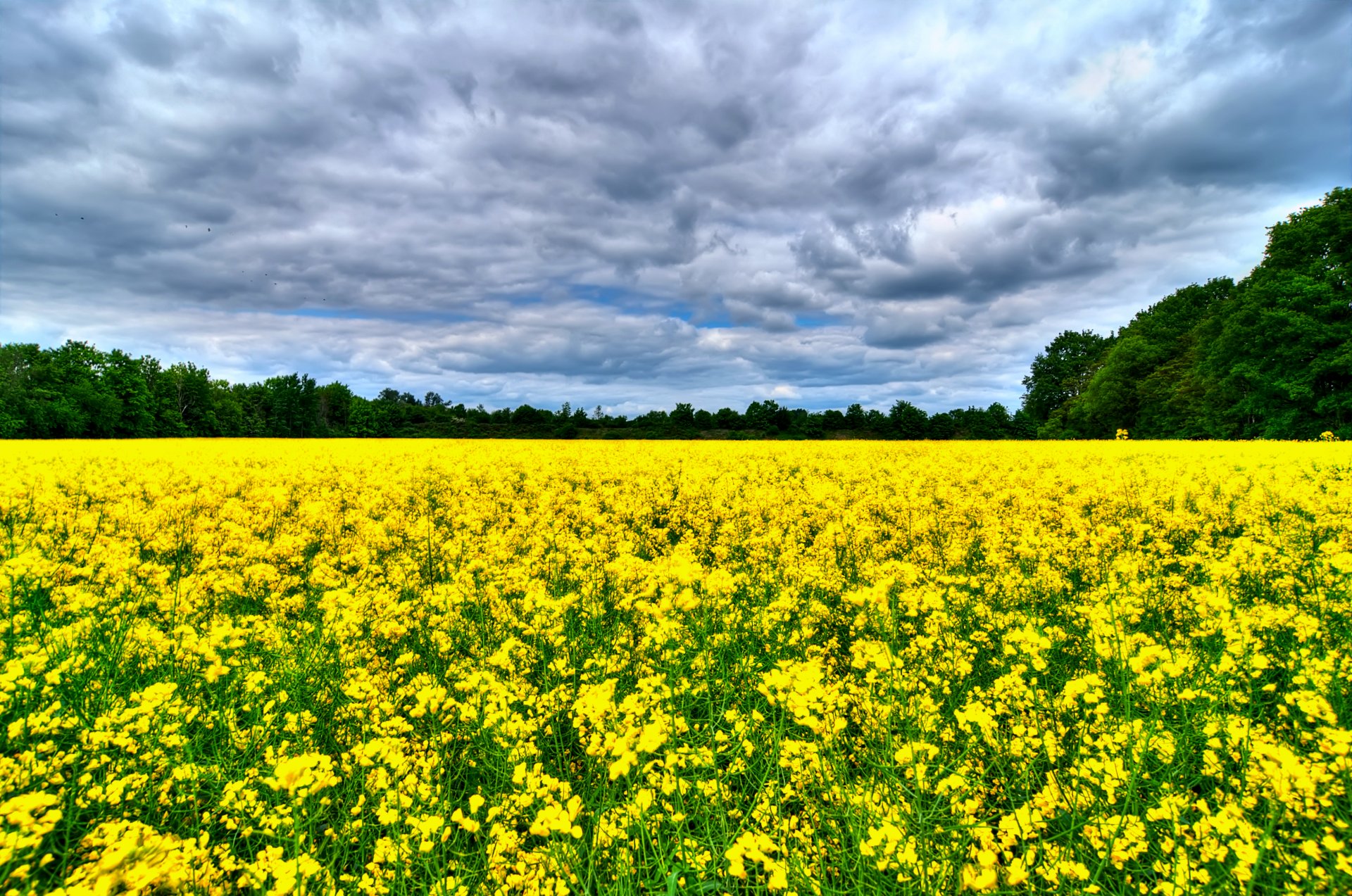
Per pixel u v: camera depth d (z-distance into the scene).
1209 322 48.28
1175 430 54.88
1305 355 39.16
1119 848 2.75
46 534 8.85
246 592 7.29
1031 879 2.76
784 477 17.59
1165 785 3.12
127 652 4.91
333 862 3.00
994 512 11.30
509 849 3.07
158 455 21.66
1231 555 6.45
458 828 3.43
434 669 5.32
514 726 3.79
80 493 12.80
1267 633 4.85
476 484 16.17
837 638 5.93
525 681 5.12
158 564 7.48
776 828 3.09
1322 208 40.25
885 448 29.98
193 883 2.63
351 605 5.76
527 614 6.18
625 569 6.93
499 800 3.50
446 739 4.06
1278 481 11.85
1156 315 70.00
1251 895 2.37
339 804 3.58
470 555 8.30
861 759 3.70
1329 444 23.56
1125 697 3.60
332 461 19.66
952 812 3.02
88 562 7.42
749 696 4.54
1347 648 4.37
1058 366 85.69
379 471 17.09
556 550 9.09
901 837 2.72
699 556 9.19
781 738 3.61
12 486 11.93
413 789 3.37
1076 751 3.69
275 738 4.21
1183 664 3.53
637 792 3.14
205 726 4.22
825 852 2.98
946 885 2.62
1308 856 2.56
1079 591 6.89
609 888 2.79
